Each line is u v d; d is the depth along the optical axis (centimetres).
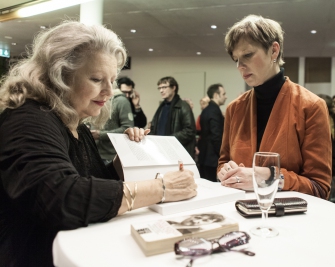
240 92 775
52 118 93
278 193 121
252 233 79
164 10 387
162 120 375
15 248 89
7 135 85
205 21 434
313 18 404
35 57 103
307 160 136
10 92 96
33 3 307
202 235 72
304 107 137
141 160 117
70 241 74
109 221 87
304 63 743
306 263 64
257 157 83
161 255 67
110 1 350
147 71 829
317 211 99
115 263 63
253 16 143
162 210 92
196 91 802
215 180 395
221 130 388
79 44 97
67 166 84
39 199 79
